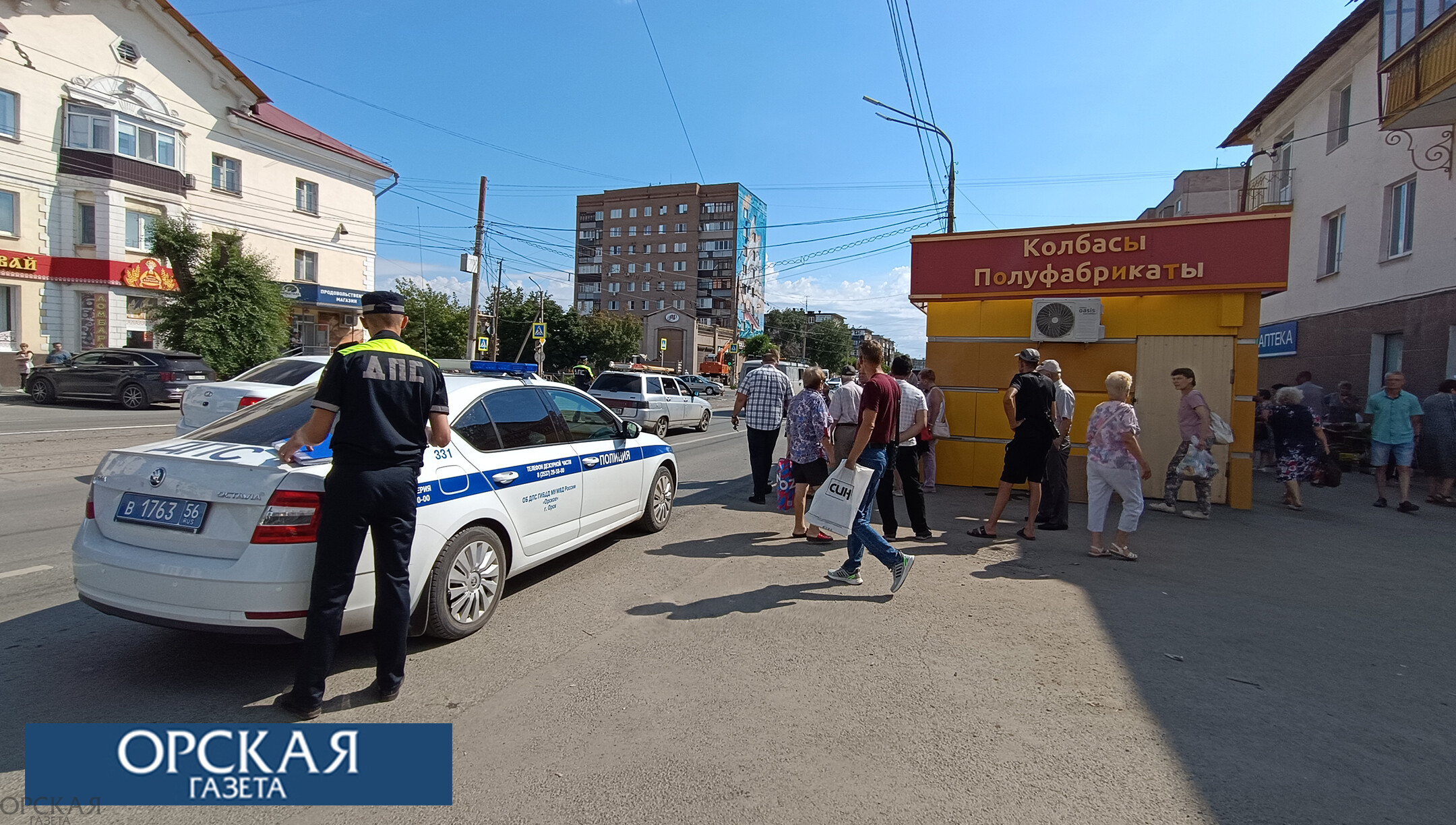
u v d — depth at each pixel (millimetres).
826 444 6844
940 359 10047
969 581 5488
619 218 92250
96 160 23938
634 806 2654
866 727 3246
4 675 3629
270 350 23891
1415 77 10609
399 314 3562
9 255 22547
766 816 2605
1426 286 12016
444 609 3992
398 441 3320
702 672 3799
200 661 3836
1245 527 7648
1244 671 3928
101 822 2564
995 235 9617
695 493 9383
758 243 96562
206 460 3469
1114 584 5465
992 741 3145
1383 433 9000
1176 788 2818
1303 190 16312
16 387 23031
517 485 4648
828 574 5363
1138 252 8984
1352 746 3154
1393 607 5027
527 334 53750
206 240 23281
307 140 31109
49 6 23062
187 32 26328
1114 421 6125
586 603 4871
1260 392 13094
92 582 3506
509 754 3000
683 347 76625
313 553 3379
